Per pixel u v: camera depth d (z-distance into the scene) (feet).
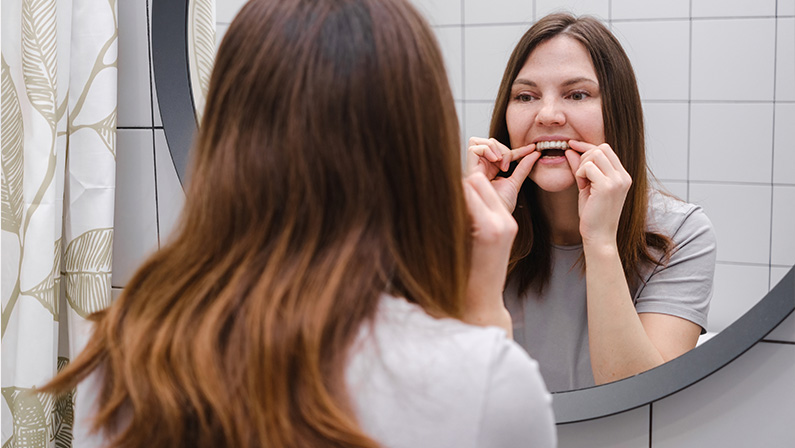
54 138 3.28
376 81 1.72
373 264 1.69
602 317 3.28
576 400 3.25
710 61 3.10
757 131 3.07
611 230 3.27
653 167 3.22
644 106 3.21
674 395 3.26
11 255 3.40
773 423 3.19
